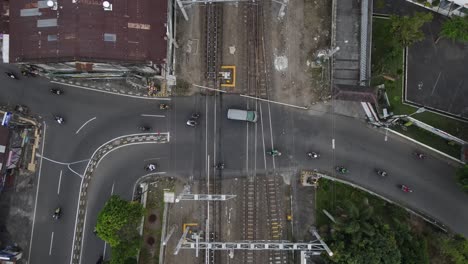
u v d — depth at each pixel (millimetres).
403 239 54688
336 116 60656
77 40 49562
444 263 58375
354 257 51781
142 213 55094
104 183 60812
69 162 61094
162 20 53031
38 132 61188
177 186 60469
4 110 61000
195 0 54969
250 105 60594
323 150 60438
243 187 60219
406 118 59375
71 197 60812
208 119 60781
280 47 60750
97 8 50062
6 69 60938
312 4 60906
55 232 60531
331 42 59688
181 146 60781
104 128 61062
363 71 58250
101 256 59906
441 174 60438
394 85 59719
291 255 59375
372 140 60594
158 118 60906
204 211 60188
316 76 60594
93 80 61031
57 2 49688
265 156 60438
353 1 59656
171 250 59875
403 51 60219
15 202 61062
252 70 60594
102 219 51938
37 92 61312
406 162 60469
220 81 60656
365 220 53500
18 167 60938
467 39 55188
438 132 59125
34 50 50375
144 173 60719
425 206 60188
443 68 60500
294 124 60656
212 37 60625
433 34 60688
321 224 59312
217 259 59406
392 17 55125
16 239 60719
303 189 60125
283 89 60656
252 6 60594
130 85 60812
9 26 52000
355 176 60375
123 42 50906
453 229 59750
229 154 60562
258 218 59906
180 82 60719
